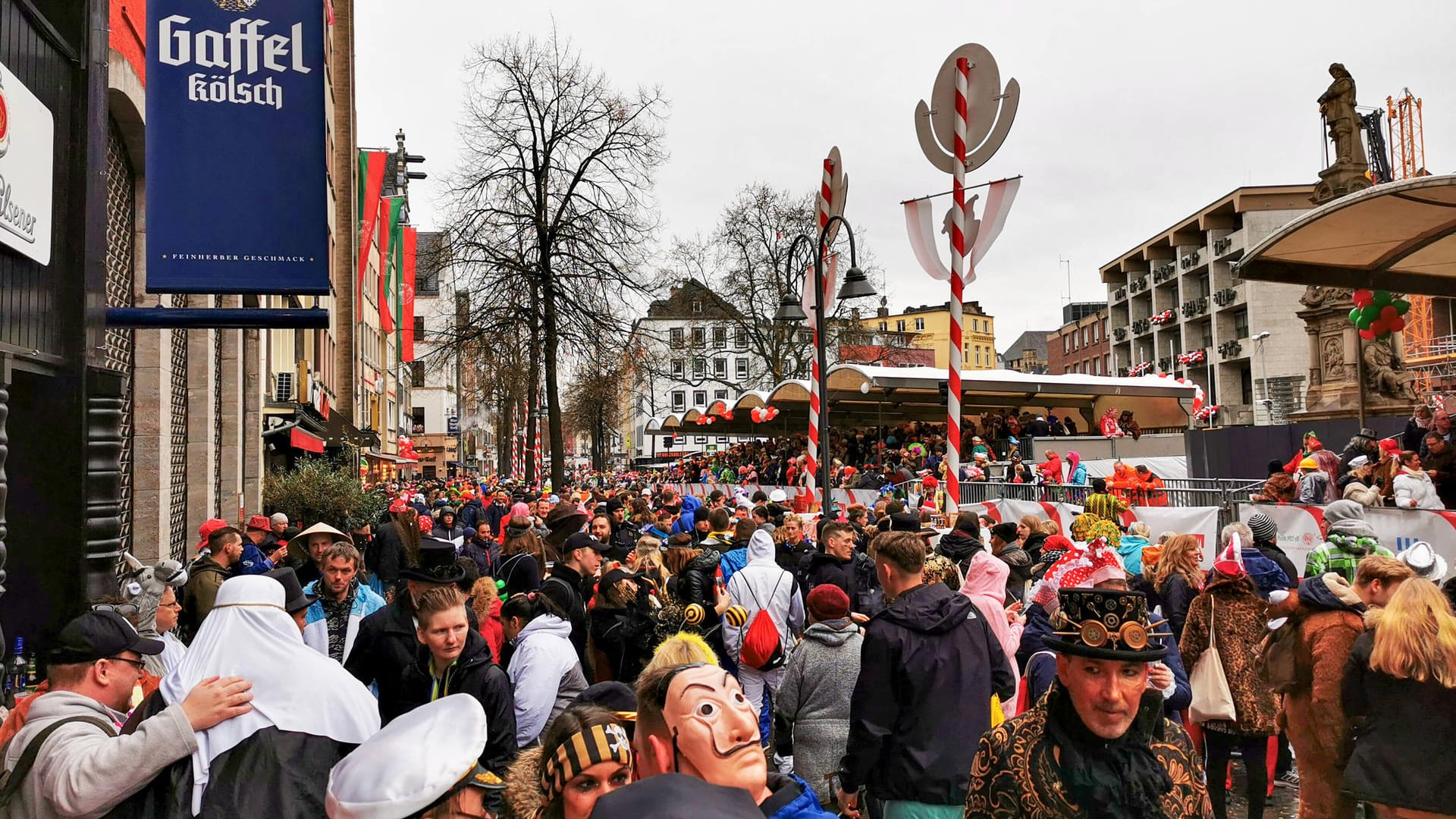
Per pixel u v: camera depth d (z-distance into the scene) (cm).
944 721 458
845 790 479
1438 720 474
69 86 700
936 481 1786
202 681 341
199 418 1560
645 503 1672
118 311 866
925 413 3803
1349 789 495
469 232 3112
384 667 480
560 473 3122
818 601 584
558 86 3117
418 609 443
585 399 4275
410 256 6169
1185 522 1234
